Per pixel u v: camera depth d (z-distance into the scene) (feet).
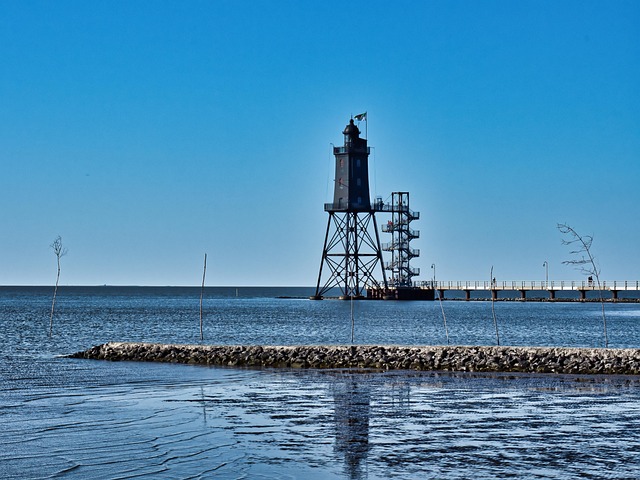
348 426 84.79
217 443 76.48
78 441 77.36
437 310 464.24
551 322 333.62
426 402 101.45
